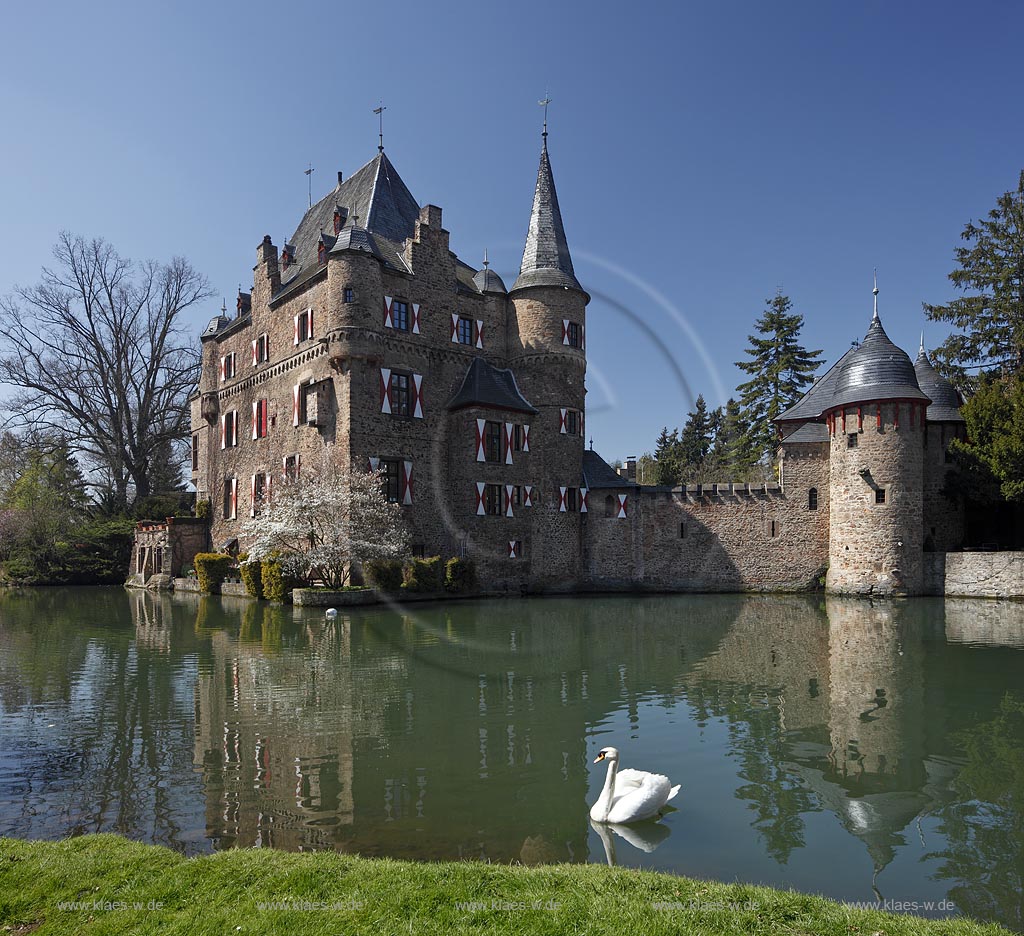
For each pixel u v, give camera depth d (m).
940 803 7.80
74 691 12.74
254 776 8.55
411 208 38.28
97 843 6.11
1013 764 9.02
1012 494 29.42
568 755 9.33
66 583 42.41
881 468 30.59
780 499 34.31
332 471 28.97
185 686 13.09
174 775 8.57
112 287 45.25
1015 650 16.78
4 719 10.98
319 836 6.89
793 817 7.42
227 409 39.88
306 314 32.75
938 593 30.34
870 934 4.63
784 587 33.94
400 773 8.66
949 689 12.87
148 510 44.16
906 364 31.27
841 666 14.91
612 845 6.75
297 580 27.00
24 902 5.00
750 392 52.66
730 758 9.23
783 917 4.82
